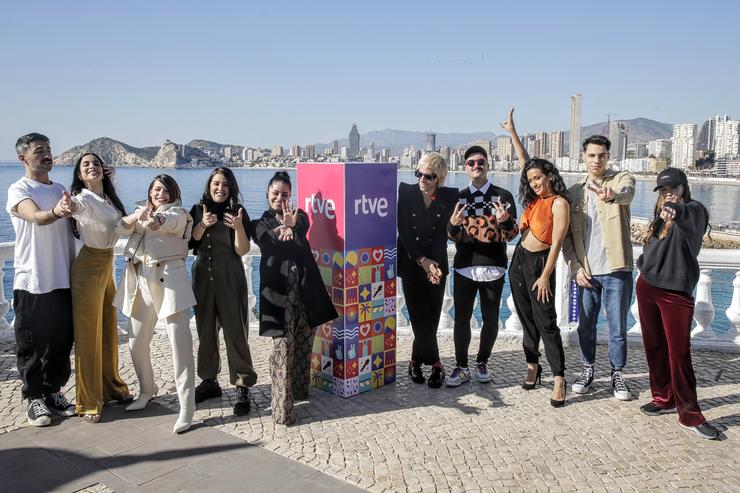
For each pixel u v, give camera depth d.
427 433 4.16
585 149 4.88
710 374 5.45
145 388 4.60
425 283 5.00
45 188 4.32
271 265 4.34
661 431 4.22
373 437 4.10
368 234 4.86
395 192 5.06
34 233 4.23
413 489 3.38
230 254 4.52
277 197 4.41
